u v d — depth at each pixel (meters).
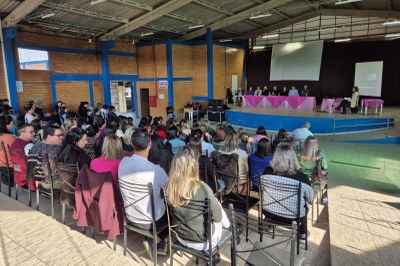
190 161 1.91
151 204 2.11
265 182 2.46
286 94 15.46
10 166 3.65
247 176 3.10
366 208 3.10
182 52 13.51
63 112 8.48
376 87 13.67
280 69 16.56
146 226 2.23
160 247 2.45
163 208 2.25
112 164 2.58
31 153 3.24
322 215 3.37
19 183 3.48
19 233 2.46
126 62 13.22
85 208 2.52
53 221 2.69
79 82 11.05
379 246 2.35
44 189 3.16
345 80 16.05
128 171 2.16
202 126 5.42
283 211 2.42
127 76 13.30
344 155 6.61
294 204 2.35
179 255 2.49
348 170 5.32
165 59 12.89
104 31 10.84
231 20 11.73
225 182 3.05
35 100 9.56
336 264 2.13
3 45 8.27
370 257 2.21
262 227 2.71
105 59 11.81
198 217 1.88
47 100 9.98
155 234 2.16
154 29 11.98
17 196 3.61
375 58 14.91
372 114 10.34
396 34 13.76
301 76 15.84
